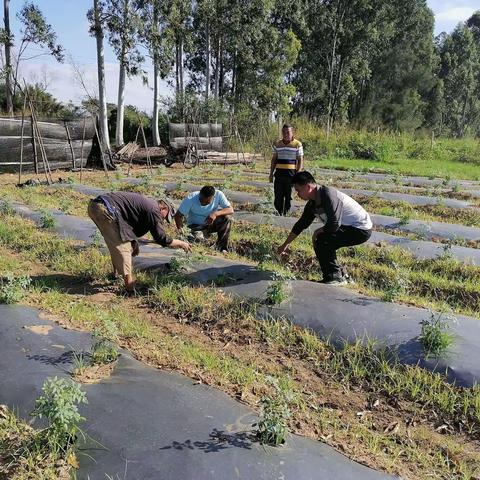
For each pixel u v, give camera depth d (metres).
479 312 6.79
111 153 21.45
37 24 25.19
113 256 6.41
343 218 6.41
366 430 4.21
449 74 69.00
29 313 5.50
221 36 32.69
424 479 3.69
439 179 19.11
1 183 15.00
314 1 41.00
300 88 45.62
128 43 23.62
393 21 46.84
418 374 4.84
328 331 5.57
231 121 28.22
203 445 3.53
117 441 3.57
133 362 4.69
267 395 4.36
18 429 3.73
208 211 8.12
